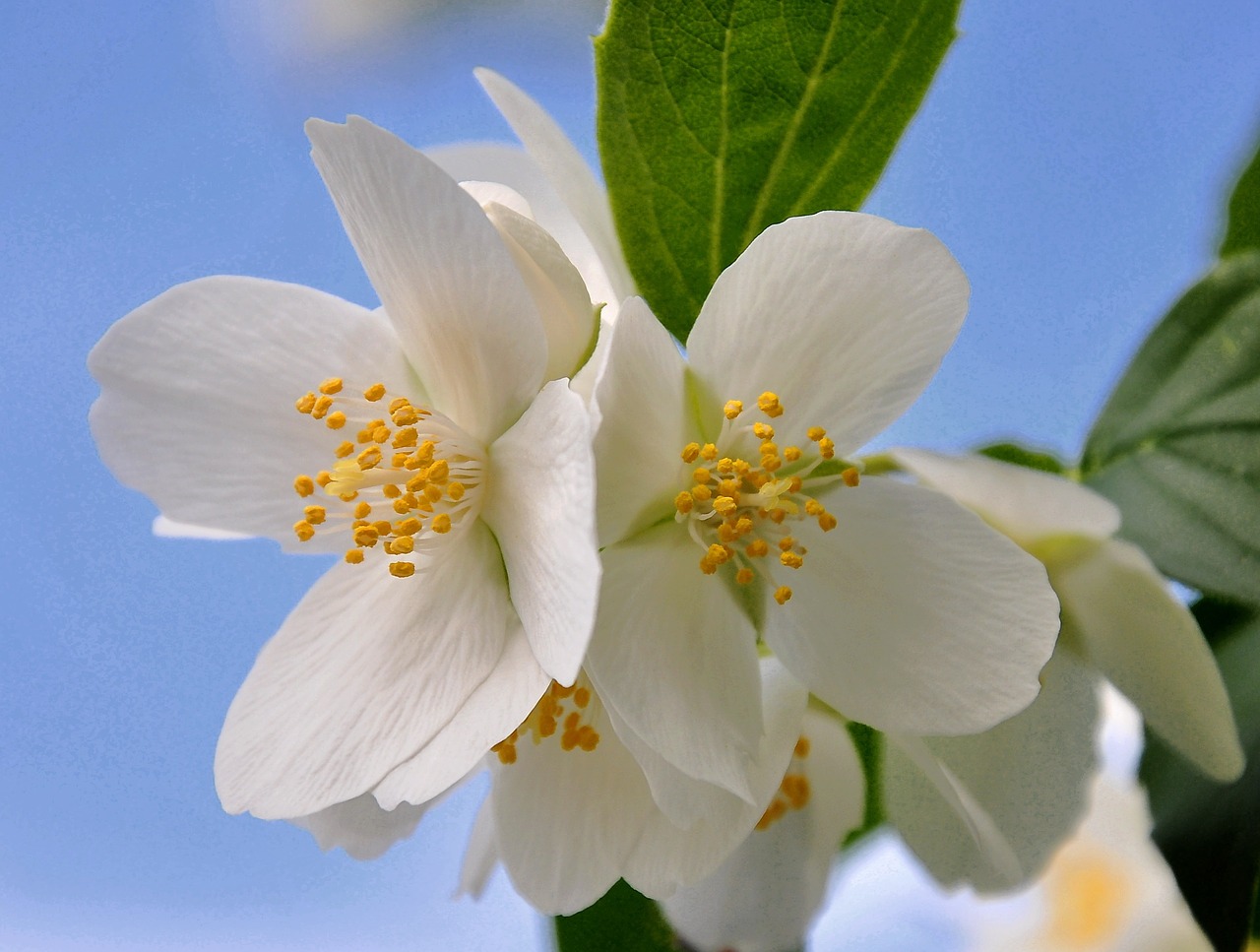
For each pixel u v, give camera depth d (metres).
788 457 0.12
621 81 0.12
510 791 0.12
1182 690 0.12
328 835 0.12
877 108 0.12
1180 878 0.12
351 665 0.12
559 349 0.12
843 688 0.12
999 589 0.12
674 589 0.12
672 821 0.11
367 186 0.12
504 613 0.12
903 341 0.12
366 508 0.12
